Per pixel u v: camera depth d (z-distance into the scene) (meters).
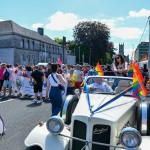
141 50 39.50
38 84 13.42
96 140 4.68
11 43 61.78
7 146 6.55
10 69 15.52
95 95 6.07
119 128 4.87
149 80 17.39
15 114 10.27
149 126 5.11
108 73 8.17
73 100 6.27
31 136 4.99
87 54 89.19
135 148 4.34
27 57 67.38
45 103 13.20
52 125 4.89
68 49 103.69
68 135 4.99
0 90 15.59
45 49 77.25
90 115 4.71
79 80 12.69
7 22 65.38
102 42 88.88
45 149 4.71
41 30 81.94
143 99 6.05
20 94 16.06
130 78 6.58
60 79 8.45
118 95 5.50
